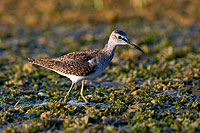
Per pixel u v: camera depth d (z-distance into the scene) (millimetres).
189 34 21500
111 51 11633
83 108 10758
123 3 28453
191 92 12219
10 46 19469
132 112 10250
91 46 19297
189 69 14859
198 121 9102
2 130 9164
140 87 12875
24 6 28172
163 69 15062
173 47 18828
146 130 8688
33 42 20391
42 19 24969
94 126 9109
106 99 11492
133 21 24250
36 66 15945
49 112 10211
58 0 29656
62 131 8852
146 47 18500
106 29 22641
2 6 28094
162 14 25781
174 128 8914
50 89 13031
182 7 27141
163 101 11203
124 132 8648
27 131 8828
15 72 15094
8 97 11766
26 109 10773
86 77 11344
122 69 15398
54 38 21156
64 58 11438
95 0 27469
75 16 25500
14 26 23594
